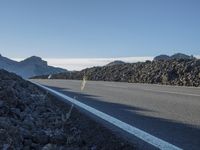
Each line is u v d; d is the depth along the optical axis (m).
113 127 9.71
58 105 14.31
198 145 7.80
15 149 7.38
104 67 45.19
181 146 7.75
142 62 39.06
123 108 13.43
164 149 7.53
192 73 28.00
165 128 9.55
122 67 40.72
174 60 33.12
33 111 12.04
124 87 25.14
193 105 13.91
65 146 8.16
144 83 30.66
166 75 29.91
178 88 23.08
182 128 9.54
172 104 14.37
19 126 9.12
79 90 22.91
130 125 9.98
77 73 50.50
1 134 7.64
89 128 9.71
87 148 7.93
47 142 8.42
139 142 8.10
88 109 13.16
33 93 17.45
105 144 8.18
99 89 23.66
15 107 11.29
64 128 9.91
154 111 12.52
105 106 14.07
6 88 12.91
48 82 35.22
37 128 9.59
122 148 7.79
